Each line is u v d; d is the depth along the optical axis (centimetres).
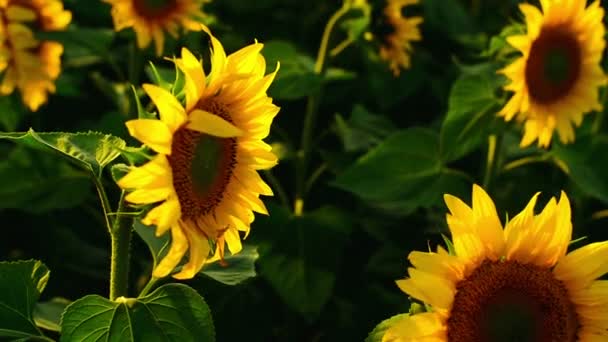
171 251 183
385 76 300
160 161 178
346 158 275
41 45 260
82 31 265
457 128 251
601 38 248
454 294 194
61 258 270
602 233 278
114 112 266
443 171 258
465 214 193
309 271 256
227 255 204
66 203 265
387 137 273
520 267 196
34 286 197
